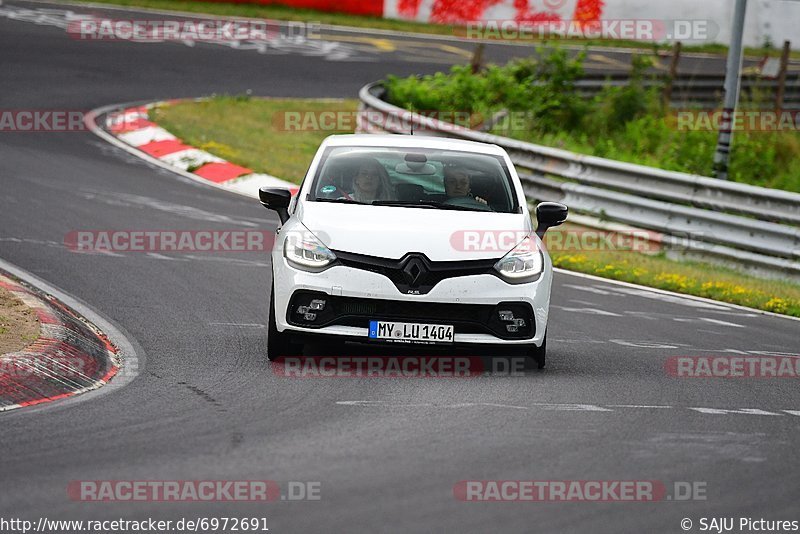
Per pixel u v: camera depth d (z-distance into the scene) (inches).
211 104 3708.2
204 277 1712.6
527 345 1205.1
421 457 872.3
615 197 2427.4
